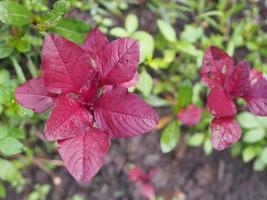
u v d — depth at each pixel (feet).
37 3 0.99
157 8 1.27
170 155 1.27
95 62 0.77
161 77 1.21
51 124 0.69
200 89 1.20
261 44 1.24
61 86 0.72
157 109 1.23
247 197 1.25
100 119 0.73
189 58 1.23
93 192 1.24
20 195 1.22
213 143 0.80
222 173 1.26
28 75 1.09
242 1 1.32
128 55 0.73
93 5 1.18
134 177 1.23
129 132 0.71
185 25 1.23
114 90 0.72
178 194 1.25
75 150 0.70
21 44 0.99
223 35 1.28
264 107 0.83
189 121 1.09
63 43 0.69
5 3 0.86
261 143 1.18
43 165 1.22
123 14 1.26
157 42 1.16
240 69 0.82
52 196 1.24
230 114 0.82
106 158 1.25
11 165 1.00
